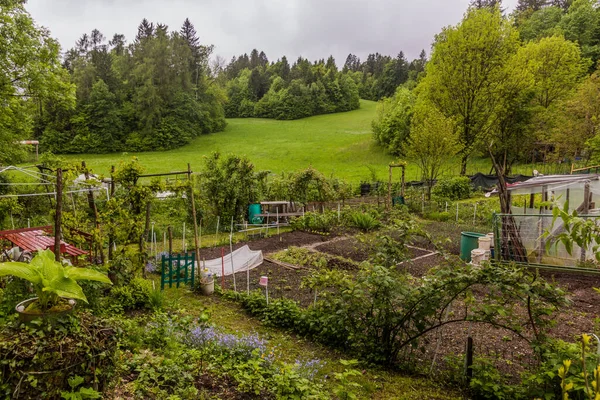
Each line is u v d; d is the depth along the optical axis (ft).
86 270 9.43
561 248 34.04
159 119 186.60
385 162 139.13
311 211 59.72
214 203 54.54
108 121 178.50
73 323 9.04
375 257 18.62
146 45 198.39
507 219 35.12
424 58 336.29
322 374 16.48
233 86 295.28
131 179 29.55
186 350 16.11
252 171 57.52
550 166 102.37
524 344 19.85
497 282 14.85
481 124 95.61
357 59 463.01
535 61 108.58
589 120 82.69
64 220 28.40
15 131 57.06
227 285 30.27
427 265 35.94
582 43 140.46
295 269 34.76
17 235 26.71
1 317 14.51
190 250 41.98
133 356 14.69
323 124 236.43
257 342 17.38
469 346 15.98
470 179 90.17
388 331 17.61
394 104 159.74
